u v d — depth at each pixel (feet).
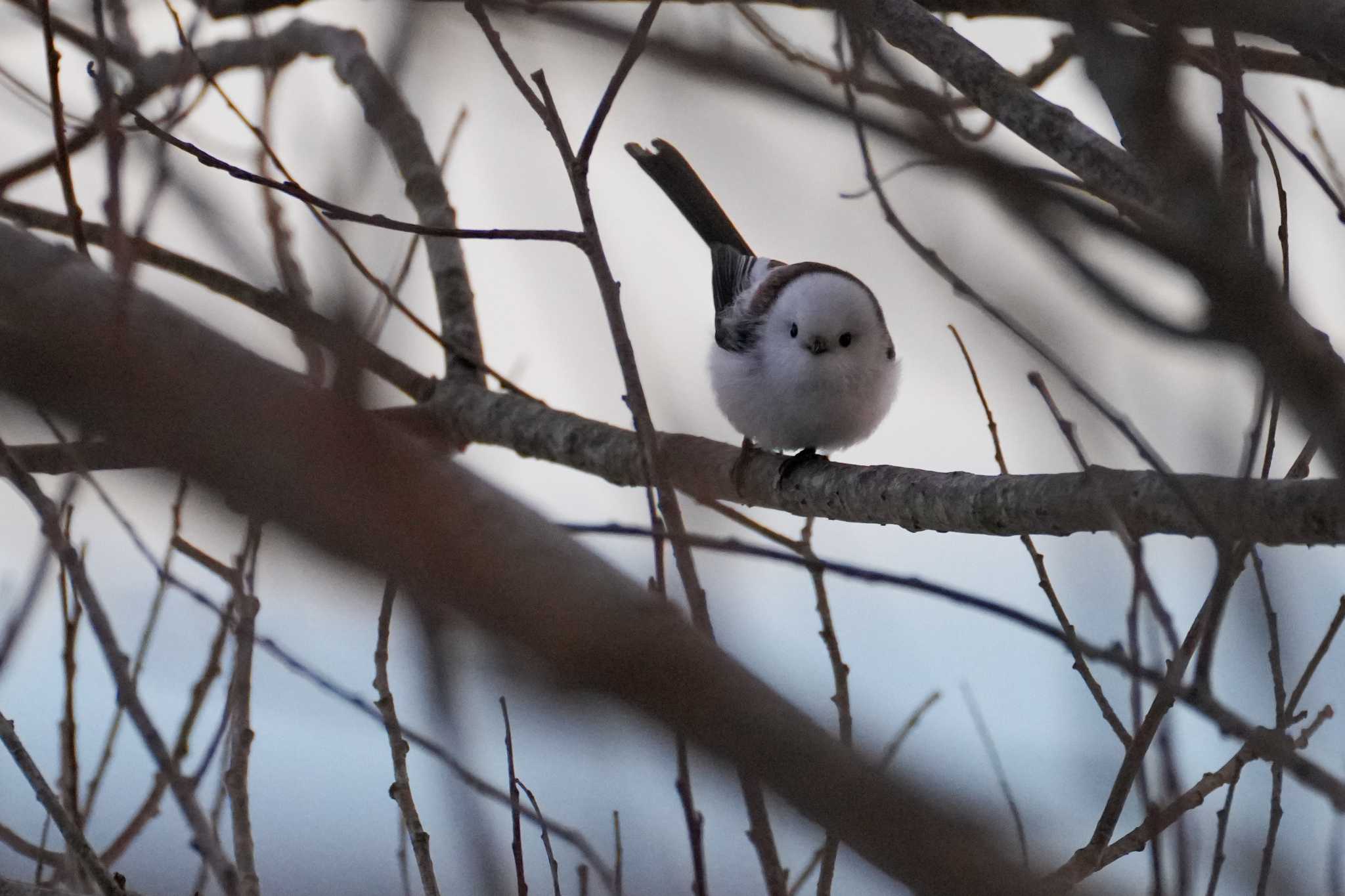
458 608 8.95
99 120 20.08
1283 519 15.60
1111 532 18.07
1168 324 12.25
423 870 16.15
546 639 8.96
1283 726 14.82
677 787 14.07
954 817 9.44
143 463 8.96
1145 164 15.81
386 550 8.55
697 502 19.22
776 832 18.33
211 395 8.27
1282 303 12.01
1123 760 16.14
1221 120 14.74
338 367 9.62
